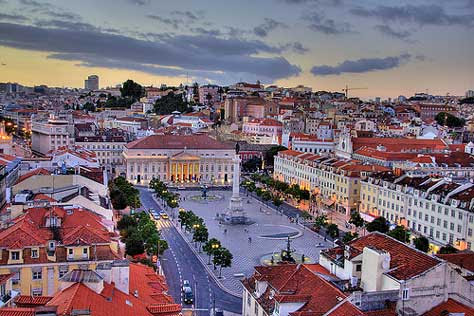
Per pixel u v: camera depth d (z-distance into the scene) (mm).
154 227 174750
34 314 57000
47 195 137500
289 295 83500
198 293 142625
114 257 101250
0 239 98188
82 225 106062
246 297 101688
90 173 184250
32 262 97438
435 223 192375
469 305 81625
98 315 59031
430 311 78875
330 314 74000
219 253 159875
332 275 97375
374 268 83312
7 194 148625
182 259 176500
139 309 69500
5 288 75312
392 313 76688
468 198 178750
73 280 66000
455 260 102375
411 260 84312
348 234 185375
